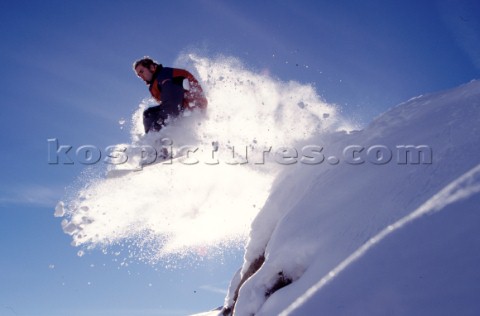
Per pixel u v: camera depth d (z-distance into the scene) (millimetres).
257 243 3633
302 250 2566
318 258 2365
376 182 2656
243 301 2779
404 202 2207
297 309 2006
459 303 1452
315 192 3131
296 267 2568
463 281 1521
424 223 1922
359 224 2326
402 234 1954
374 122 3752
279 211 3662
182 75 5348
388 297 1670
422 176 2344
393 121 3535
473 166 2098
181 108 5254
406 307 1575
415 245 1835
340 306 1803
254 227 3754
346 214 2543
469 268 1553
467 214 1798
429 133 2791
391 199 2324
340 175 3180
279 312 2188
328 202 2865
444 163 2314
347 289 1871
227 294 4004
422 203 2076
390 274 1772
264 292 2670
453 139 2498
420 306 1540
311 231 2656
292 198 3615
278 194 3826
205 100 5320
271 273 2701
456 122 2703
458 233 1733
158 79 5367
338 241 2344
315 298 1970
